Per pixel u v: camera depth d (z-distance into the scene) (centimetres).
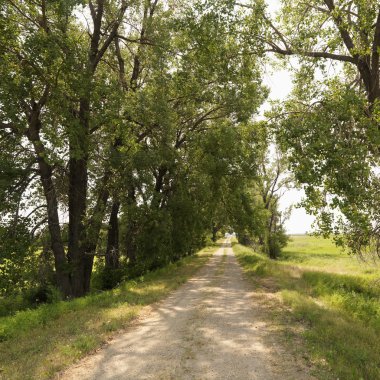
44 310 1142
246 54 1473
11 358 703
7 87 1308
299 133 986
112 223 2366
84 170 1834
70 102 1569
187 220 2606
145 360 648
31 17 1588
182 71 1802
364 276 1694
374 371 547
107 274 2270
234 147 2255
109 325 902
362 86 1455
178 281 1847
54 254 1714
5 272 1538
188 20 1416
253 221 2820
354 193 909
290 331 809
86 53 1545
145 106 1812
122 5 1841
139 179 1952
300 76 1273
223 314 1024
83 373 595
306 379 539
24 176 1561
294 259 4288
